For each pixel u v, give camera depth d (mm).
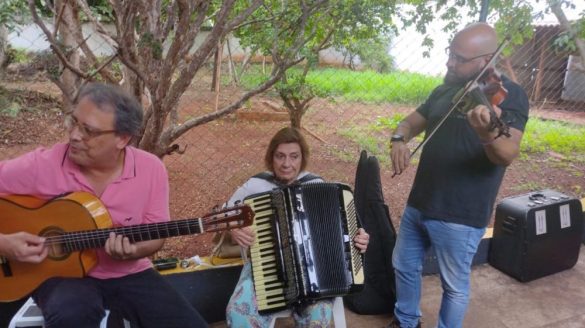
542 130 8305
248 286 2428
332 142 6703
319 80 6168
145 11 1975
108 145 1971
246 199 2412
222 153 5965
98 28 2461
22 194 2053
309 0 2555
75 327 1917
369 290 3031
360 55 5469
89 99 1932
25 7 2645
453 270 2469
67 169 2066
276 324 2977
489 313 3154
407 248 2658
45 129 6188
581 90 10312
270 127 7297
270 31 2840
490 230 3895
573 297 3359
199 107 7516
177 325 2184
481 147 2287
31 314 2117
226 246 2906
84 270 2080
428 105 2600
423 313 3125
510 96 2186
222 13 2012
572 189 5586
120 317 2145
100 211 2049
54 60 2330
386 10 2977
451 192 2373
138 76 2090
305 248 2328
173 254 3486
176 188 4746
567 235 3582
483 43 2166
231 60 6812
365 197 3002
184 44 2027
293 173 2641
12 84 5762
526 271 3475
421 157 2549
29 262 1997
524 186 5590
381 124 7531
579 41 4301
